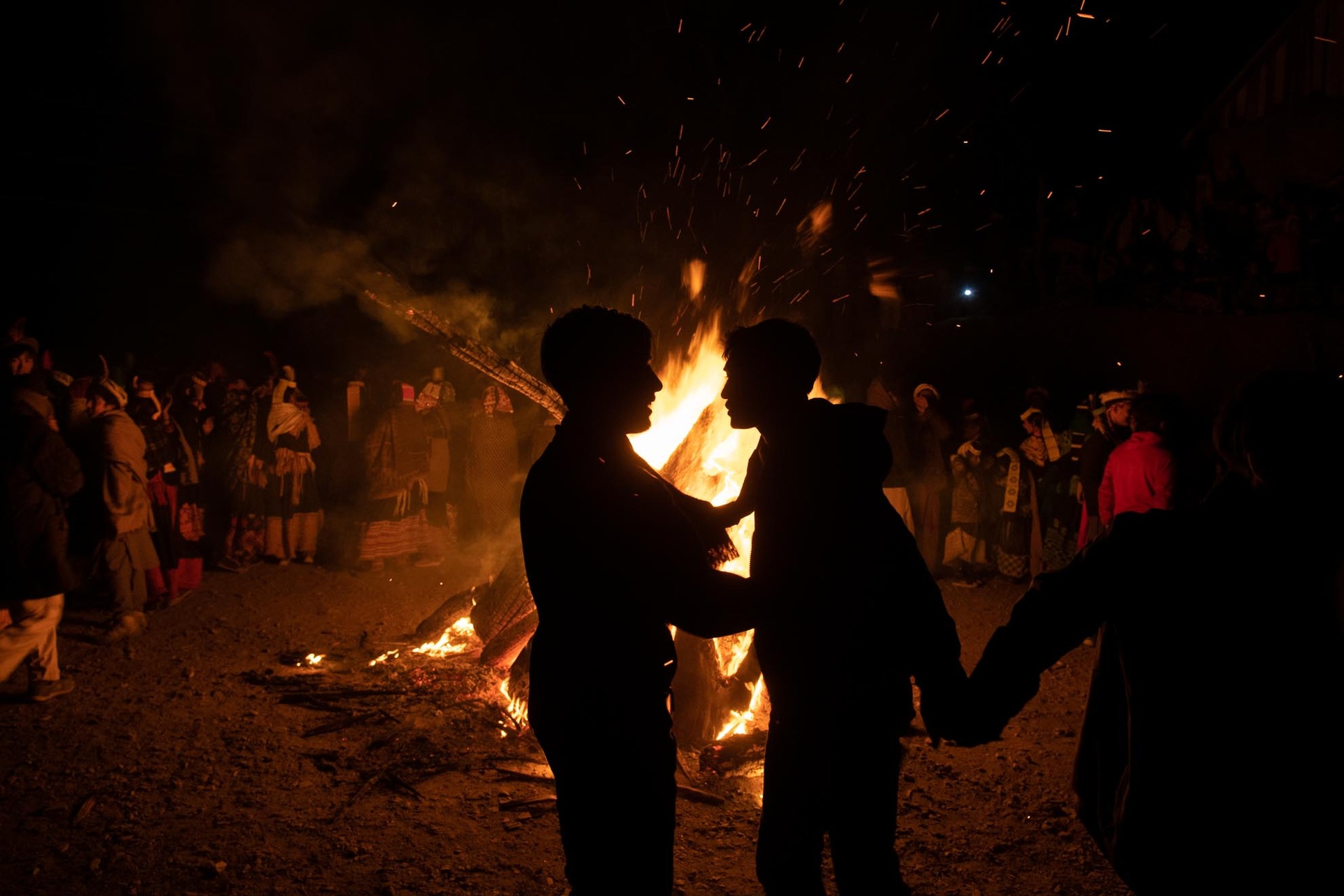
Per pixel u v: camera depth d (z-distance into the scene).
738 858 3.56
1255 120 13.58
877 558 2.37
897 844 3.63
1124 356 12.01
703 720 4.59
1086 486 7.52
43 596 5.02
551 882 3.38
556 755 2.24
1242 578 1.65
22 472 4.96
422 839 3.69
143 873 3.44
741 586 2.27
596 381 2.31
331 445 10.88
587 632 2.19
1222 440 1.77
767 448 2.56
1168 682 1.68
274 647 6.31
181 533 7.70
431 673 5.48
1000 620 7.21
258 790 4.13
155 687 5.48
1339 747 1.57
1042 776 4.27
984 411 12.84
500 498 9.42
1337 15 12.98
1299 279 11.51
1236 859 1.60
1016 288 14.28
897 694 2.41
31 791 4.12
